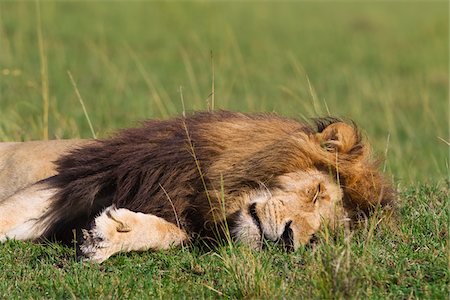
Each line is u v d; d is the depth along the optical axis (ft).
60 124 53.06
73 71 82.58
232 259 27.99
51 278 28.37
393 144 66.49
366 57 117.19
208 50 101.65
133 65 91.91
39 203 33.17
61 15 114.93
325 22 142.51
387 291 27.53
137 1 126.41
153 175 32.37
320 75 100.22
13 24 99.14
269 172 30.42
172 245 30.91
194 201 31.53
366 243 29.04
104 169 33.68
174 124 33.81
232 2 144.66
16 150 38.11
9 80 68.59
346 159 31.07
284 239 29.43
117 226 29.55
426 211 35.29
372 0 172.35
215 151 31.53
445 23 145.89
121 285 27.40
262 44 113.80
